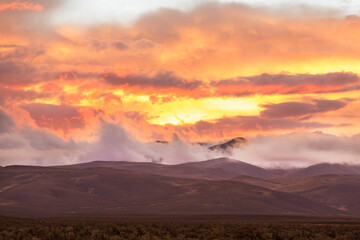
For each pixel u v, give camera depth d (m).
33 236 42.53
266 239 50.09
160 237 47.84
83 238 40.25
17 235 40.62
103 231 49.25
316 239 50.16
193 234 51.38
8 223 65.56
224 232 55.81
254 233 53.34
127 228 55.06
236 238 49.75
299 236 52.91
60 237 41.00
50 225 64.56
